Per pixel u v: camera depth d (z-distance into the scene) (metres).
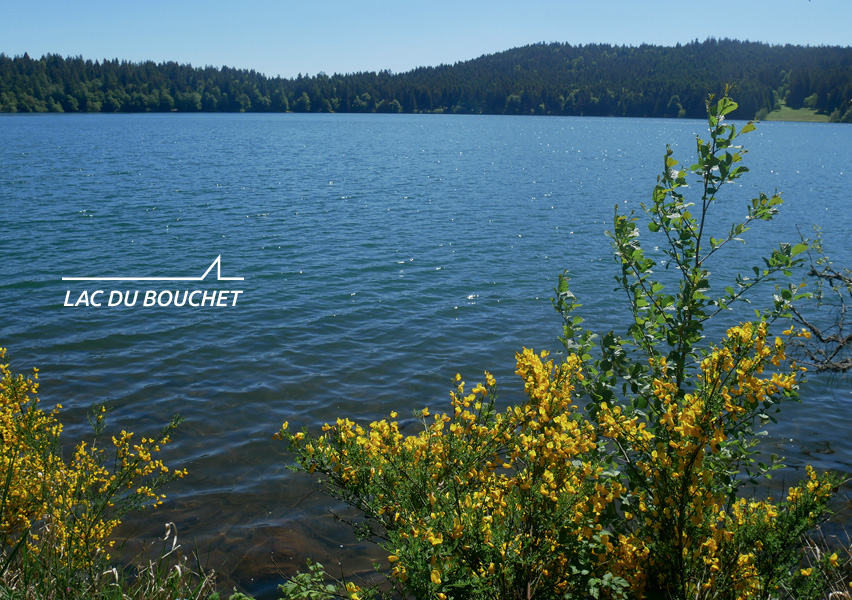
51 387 10.33
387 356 12.27
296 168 56.03
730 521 3.61
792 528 3.55
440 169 56.56
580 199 37.28
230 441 8.66
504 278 18.53
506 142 101.56
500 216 30.50
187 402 9.93
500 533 2.96
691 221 4.05
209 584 4.73
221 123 166.88
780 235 25.36
